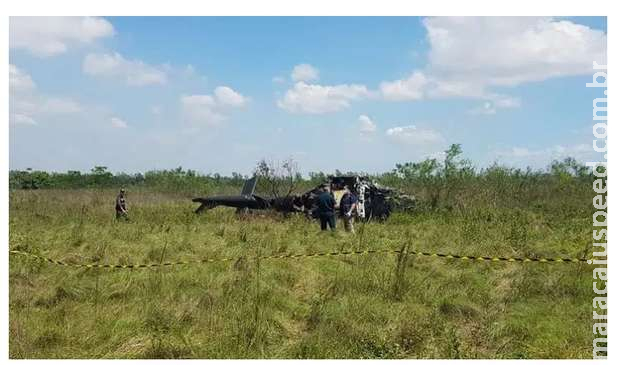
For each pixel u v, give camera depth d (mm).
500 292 8570
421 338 6418
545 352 6301
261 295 7832
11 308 7605
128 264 10523
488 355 6199
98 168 44750
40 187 42375
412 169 23953
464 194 22047
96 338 6457
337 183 20094
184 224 17344
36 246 11906
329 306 7527
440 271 9812
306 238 13773
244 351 6148
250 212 20438
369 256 10586
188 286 8633
